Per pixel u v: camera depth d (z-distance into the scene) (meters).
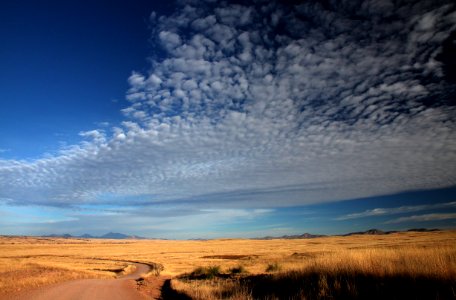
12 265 47.47
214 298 13.76
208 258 71.62
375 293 9.73
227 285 17.91
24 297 16.42
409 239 99.50
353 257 13.45
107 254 101.81
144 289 22.41
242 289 15.10
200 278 27.17
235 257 71.00
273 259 51.56
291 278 14.39
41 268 43.59
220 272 31.34
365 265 11.84
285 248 100.50
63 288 20.73
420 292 8.93
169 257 81.75
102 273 44.00
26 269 40.66
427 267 9.92
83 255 96.88
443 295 8.28
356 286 10.64
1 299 15.81
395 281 10.02
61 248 139.88
